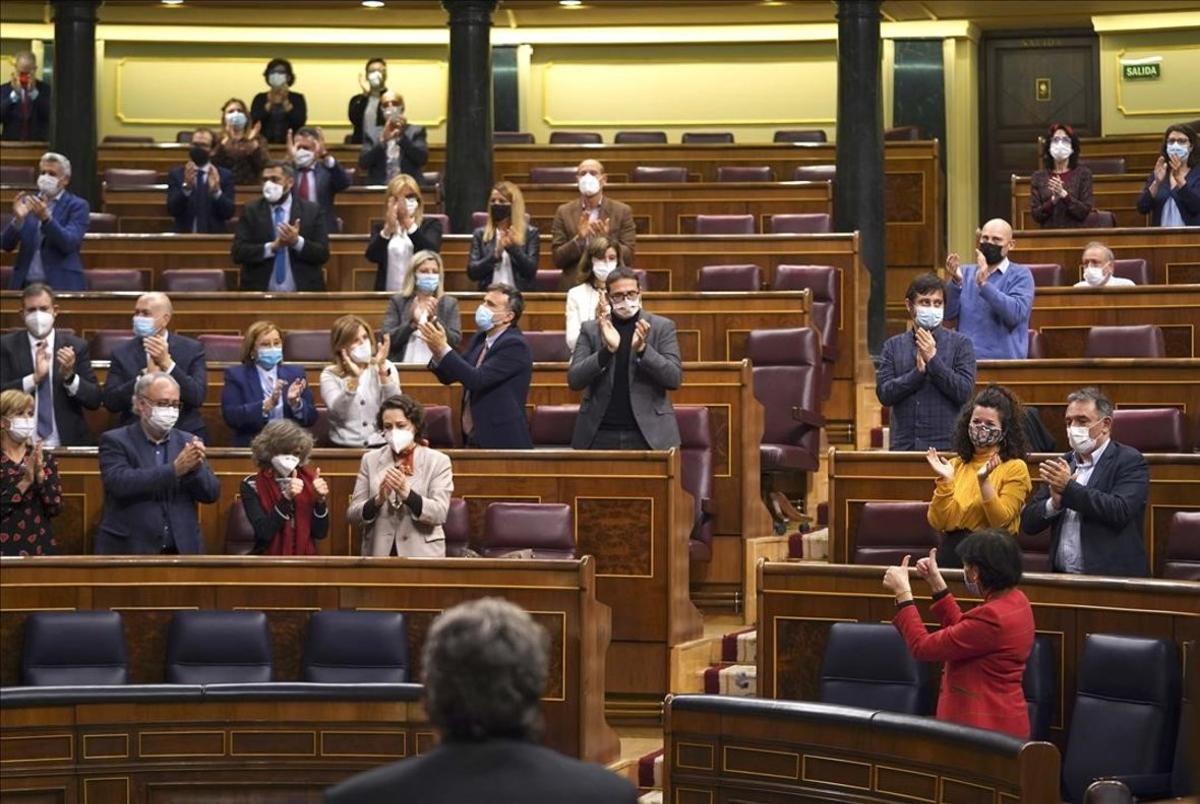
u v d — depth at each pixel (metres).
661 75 21.19
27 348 11.32
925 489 9.81
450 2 16.58
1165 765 7.38
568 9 20.38
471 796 3.60
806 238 14.29
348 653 8.73
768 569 8.75
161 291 14.33
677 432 10.48
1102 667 7.56
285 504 9.63
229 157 16.84
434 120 21.41
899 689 7.95
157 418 9.82
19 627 9.00
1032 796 6.29
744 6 20.14
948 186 20.38
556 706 8.89
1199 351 12.46
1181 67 19.97
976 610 7.18
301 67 21.41
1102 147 18.94
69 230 14.05
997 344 11.57
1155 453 9.98
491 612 3.77
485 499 10.24
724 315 12.81
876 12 15.55
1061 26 20.33
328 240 14.30
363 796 3.63
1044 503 8.64
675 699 7.39
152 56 21.36
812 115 20.95
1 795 7.57
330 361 12.59
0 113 18.80
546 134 21.30
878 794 6.87
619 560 10.05
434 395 11.62
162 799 7.74
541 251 15.17
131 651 9.08
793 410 11.90
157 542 9.74
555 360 12.39
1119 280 13.23
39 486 9.68
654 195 16.64
